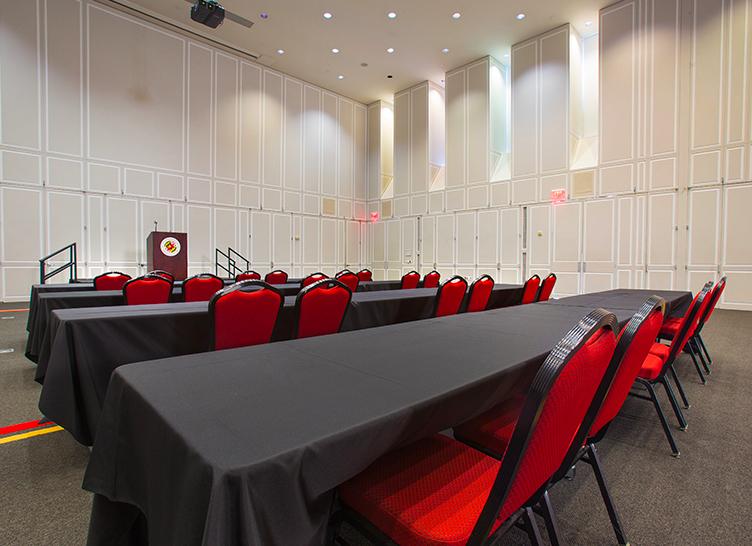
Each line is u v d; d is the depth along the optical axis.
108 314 1.94
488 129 9.61
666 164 7.23
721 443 1.91
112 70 8.02
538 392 0.59
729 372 3.08
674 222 7.17
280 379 0.91
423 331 1.54
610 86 7.78
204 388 0.84
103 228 7.96
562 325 1.70
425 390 0.84
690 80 7.00
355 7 7.84
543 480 0.82
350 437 0.65
